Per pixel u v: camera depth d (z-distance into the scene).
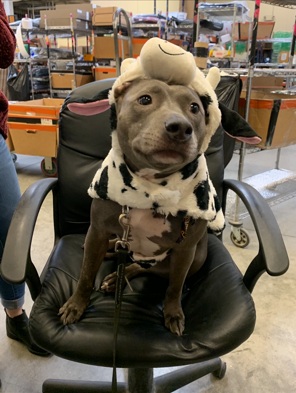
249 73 1.81
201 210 0.79
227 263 1.03
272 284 1.72
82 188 1.18
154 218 0.79
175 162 0.62
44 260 1.86
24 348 1.31
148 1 5.90
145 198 0.74
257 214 0.90
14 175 1.10
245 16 3.70
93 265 0.89
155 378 1.10
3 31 0.88
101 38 4.04
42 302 0.87
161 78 0.69
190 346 0.78
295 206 2.67
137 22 4.07
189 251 0.86
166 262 0.96
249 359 1.29
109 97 0.74
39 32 4.45
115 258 1.13
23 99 4.41
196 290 0.96
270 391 1.17
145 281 1.03
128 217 0.79
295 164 3.63
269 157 3.91
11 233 0.79
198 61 1.94
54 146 2.90
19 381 1.17
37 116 2.86
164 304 0.91
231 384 1.19
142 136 0.63
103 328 0.81
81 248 1.13
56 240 1.21
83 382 1.09
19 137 2.97
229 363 1.27
